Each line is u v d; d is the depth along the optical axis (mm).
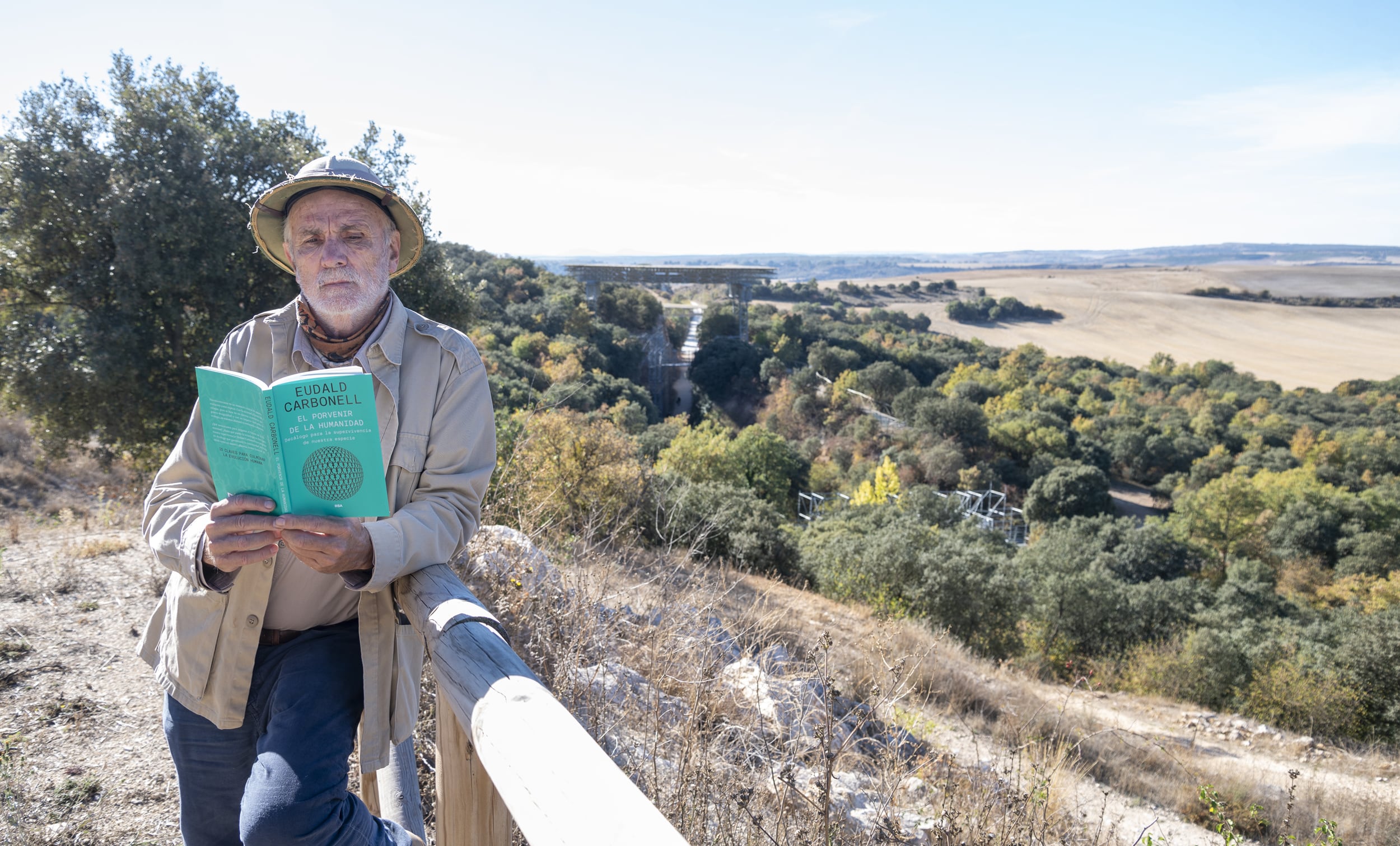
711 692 2936
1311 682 12992
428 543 1332
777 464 45562
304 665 1354
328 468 1177
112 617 4223
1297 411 85625
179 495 1427
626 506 6191
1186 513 49375
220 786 1440
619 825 734
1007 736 6730
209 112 11797
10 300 10875
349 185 1447
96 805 2387
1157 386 103562
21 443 14359
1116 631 17656
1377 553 41312
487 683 1059
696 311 144375
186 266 10375
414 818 1834
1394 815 7266
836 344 96938
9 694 3160
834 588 15055
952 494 41562
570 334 69312
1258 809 6711
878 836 2787
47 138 10586
